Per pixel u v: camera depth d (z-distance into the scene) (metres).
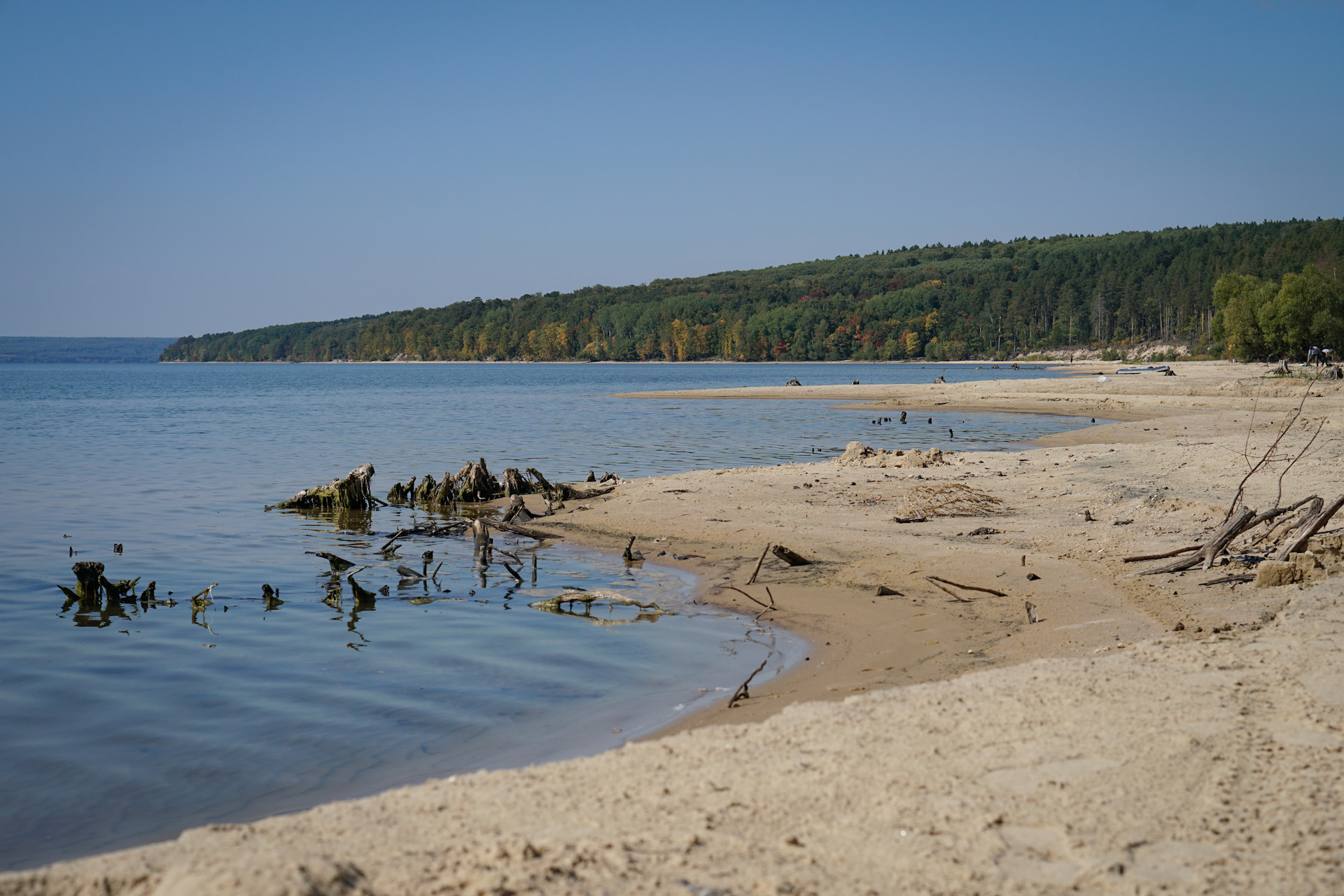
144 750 7.44
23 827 6.14
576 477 26.72
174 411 63.16
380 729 7.85
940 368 170.38
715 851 4.35
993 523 16.50
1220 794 4.86
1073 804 4.78
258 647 10.47
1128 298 179.62
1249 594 10.30
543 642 10.57
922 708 6.57
